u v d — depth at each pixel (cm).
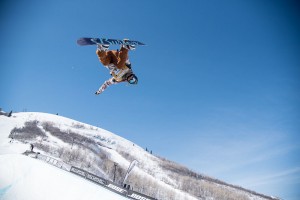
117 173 9581
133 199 1364
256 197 14612
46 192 1316
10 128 11256
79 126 18612
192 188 12638
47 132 12750
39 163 1600
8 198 1310
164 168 15662
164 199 9506
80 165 8319
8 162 1644
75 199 1228
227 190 14162
